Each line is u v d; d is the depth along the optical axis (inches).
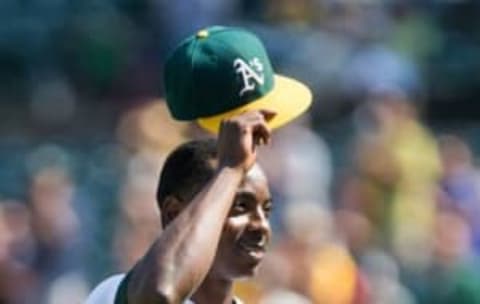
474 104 1167.6
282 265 811.4
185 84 335.0
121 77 1168.8
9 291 884.0
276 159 1007.0
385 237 992.9
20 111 1165.7
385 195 1005.2
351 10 1168.8
